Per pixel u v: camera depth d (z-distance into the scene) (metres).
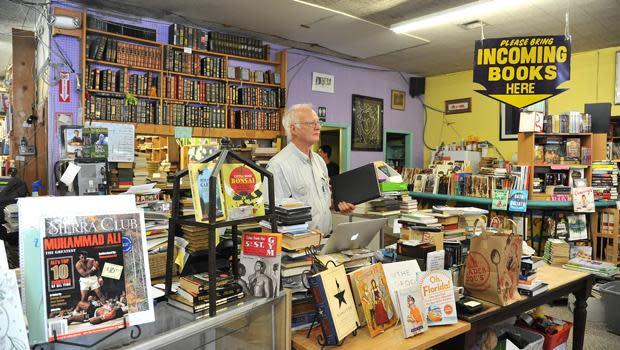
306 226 1.84
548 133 5.21
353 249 2.08
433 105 8.61
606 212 5.30
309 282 1.62
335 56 7.15
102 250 1.18
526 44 4.24
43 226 1.11
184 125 5.30
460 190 5.87
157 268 1.82
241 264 1.58
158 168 4.97
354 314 1.70
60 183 3.91
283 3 4.75
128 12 5.07
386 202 3.26
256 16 5.20
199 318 1.35
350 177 2.94
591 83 6.57
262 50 6.01
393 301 1.84
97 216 1.20
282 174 2.70
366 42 6.24
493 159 6.73
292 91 6.65
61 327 1.09
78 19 4.57
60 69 4.62
